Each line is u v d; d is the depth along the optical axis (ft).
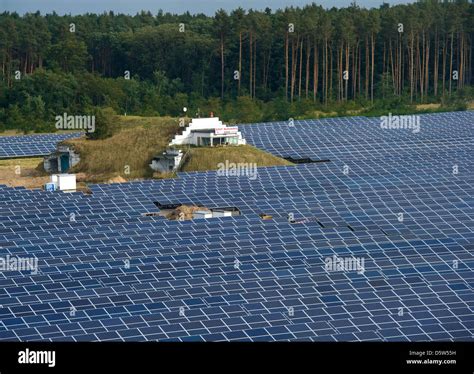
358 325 439.63
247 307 456.86
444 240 561.02
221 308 453.17
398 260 527.40
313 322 440.45
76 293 471.62
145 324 434.71
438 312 455.22
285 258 531.09
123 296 468.34
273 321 440.45
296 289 480.23
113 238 569.23
